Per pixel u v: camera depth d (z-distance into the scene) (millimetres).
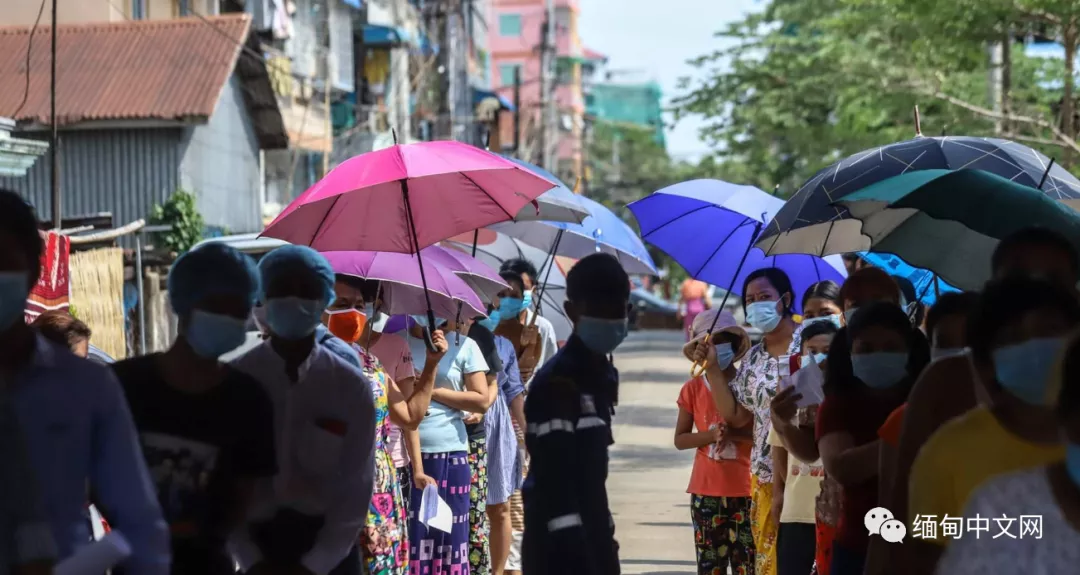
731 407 8250
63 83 24562
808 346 6992
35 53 25328
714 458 8453
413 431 8328
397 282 8422
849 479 5734
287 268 5309
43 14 27375
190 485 4934
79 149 24859
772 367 7836
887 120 25047
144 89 24422
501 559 9773
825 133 31438
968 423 4500
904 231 6715
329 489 5438
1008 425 4418
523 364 10906
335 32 36812
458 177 7789
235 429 4984
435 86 46219
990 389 4426
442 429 8594
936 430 4605
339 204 7875
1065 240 4895
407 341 8711
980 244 6520
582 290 5664
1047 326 4273
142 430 4910
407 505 8375
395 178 7188
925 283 9680
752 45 33562
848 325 5773
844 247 8328
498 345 10039
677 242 9906
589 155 98375
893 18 22953
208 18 25938
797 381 6695
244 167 28609
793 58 32188
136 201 24844
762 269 7980
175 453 4922
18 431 4340
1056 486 4348
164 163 24859
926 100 23281
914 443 4770
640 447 18578
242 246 14750
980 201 5645
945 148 7184
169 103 24078
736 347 8352
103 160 24859
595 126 106562
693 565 10742
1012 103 22953
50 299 12992
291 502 5371
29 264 4359
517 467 10016
